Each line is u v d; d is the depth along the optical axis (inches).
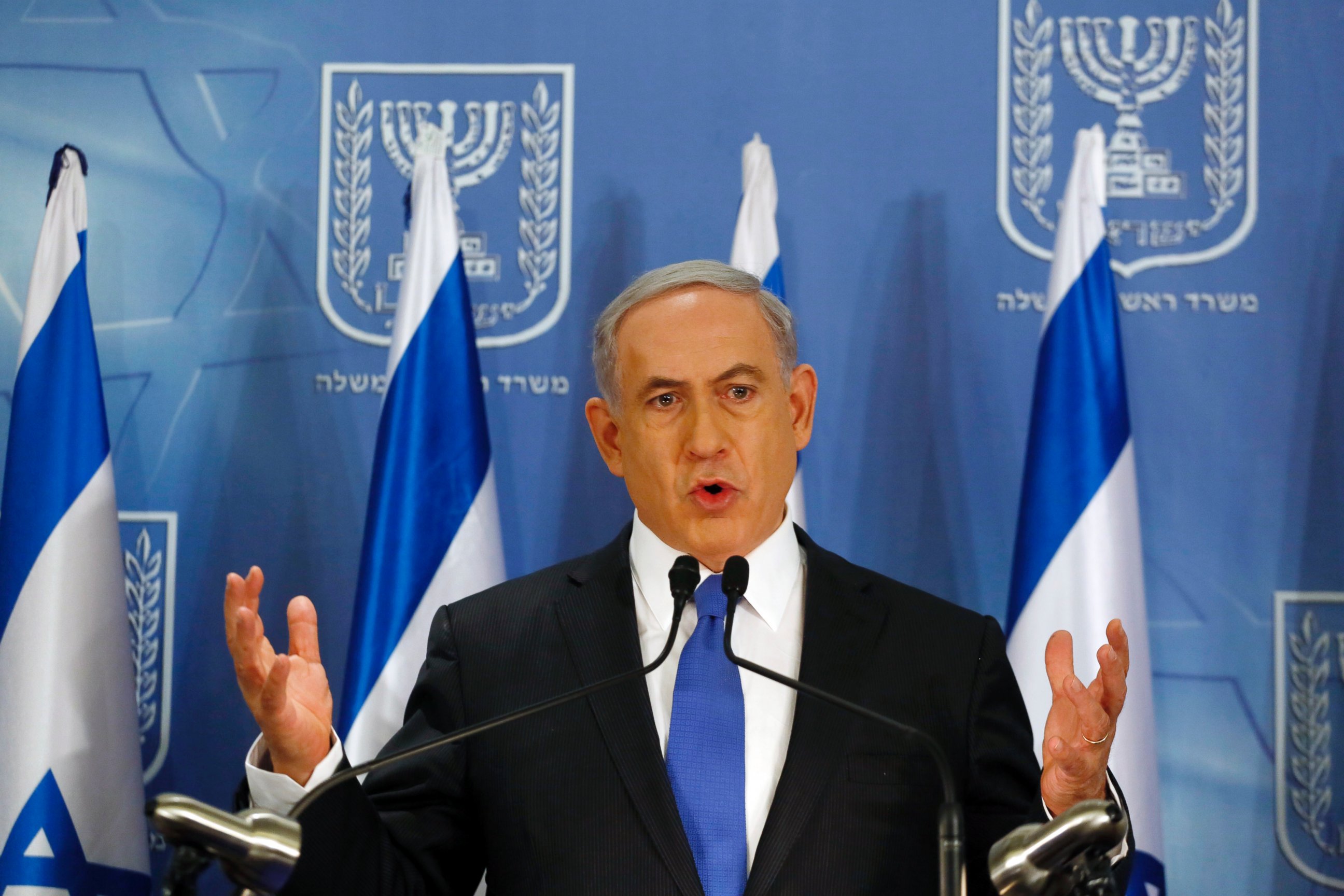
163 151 323.9
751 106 320.8
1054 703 173.8
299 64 326.3
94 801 259.6
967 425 309.4
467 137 323.3
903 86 319.0
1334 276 305.3
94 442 276.8
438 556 275.0
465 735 169.6
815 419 311.0
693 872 178.7
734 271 212.8
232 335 318.7
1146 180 311.4
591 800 187.0
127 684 270.8
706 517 201.8
